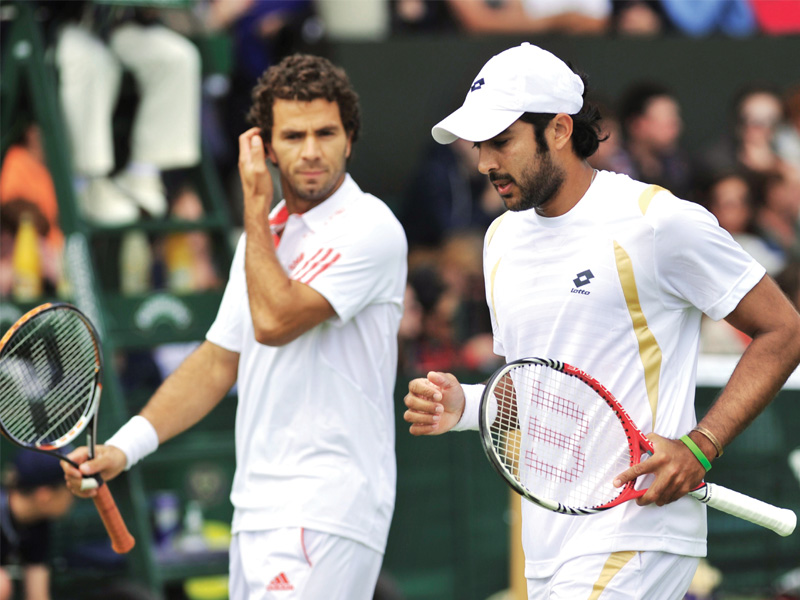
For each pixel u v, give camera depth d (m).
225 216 21.95
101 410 19.42
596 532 11.39
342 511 13.49
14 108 21.16
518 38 31.98
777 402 21.70
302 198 14.09
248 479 13.88
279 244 14.20
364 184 31.38
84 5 21.69
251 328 13.90
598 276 11.30
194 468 20.59
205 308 20.75
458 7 31.97
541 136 11.23
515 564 21.61
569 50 32.28
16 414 13.90
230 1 28.81
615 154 30.28
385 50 31.17
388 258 13.92
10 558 19.95
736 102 32.25
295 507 13.48
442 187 29.22
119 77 22.14
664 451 10.90
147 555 19.00
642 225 11.19
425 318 27.59
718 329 25.58
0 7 21.45
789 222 31.39
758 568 21.62
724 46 33.28
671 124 31.03
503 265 11.91
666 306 11.34
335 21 31.20
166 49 22.30
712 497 11.44
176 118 22.41
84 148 21.41
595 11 32.81
